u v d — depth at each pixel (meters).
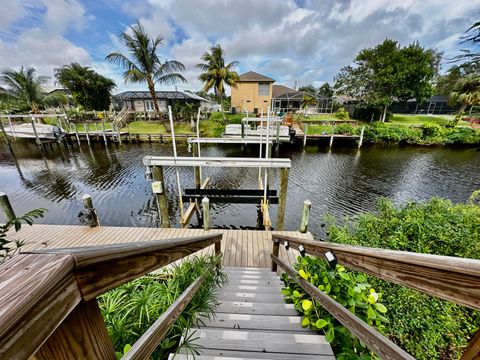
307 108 25.36
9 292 0.30
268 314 1.71
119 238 4.16
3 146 14.38
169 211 6.41
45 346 0.37
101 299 1.55
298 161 11.59
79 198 7.07
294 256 3.59
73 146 14.81
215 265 2.35
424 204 3.82
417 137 15.13
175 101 22.53
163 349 1.22
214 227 5.82
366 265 0.88
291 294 1.85
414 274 0.63
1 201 4.40
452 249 2.69
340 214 6.23
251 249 3.85
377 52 19.38
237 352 1.27
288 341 1.32
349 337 1.28
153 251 0.84
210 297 1.79
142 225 5.75
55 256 0.38
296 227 5.70
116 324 1.26
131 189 7.82
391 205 3.90
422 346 2.01
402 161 11.48
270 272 2.96
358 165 10.81
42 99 18.31
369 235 3.22
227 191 6.15
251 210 6.61
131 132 16.69
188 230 4.50
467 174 9.42
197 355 1.22
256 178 9.12
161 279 2.21
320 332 1.43
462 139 14.05
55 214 6.13
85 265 0.43
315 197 7.32
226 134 13.30
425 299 2.14
